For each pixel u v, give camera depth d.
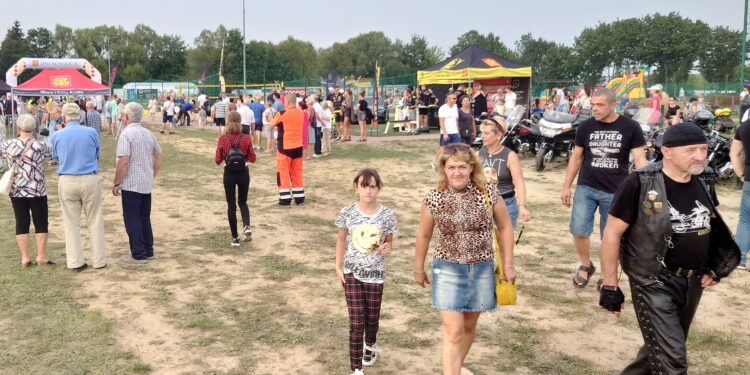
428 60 125.69
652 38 96.62
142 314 5.80
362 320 4.52
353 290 4.55
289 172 11.38
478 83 26.69
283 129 11.04
